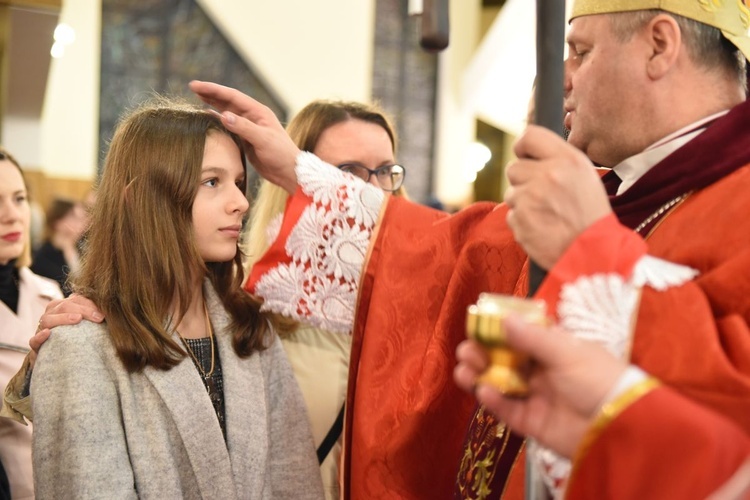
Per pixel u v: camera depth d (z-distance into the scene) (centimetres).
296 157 183
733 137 135
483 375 92
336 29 1130
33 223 531
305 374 222
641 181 140
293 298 185
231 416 175
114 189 179
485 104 919
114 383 165
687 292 116
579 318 109
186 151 175
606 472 92
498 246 171
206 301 188
